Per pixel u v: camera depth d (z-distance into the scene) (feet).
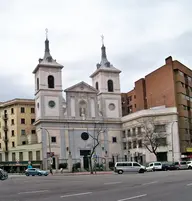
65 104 269.85
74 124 252.62
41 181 104.78
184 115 244.83
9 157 277.64
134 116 248.32
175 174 118.32
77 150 249.14
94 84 280.92
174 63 251.60
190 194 51.08
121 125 267.80
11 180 119.65
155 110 237.04
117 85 273.75
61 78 254.68
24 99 302.66
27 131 297.74
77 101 257.55
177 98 247.91
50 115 246.47
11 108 302.86
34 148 249.55
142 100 285.84
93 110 261.24
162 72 259.80
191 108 259.80
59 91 252.01
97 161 251.80
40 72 249.75
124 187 67.97
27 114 301.02
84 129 254.88
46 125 244.22
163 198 47.42
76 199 49.37
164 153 230.27
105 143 258.98
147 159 231.91
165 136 231.71
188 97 257.96
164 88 256.73
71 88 257.34
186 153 238.68
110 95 269.23
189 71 266.98
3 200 51.01
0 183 100.48
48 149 241.35
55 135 245.24
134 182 82.02
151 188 63.46
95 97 264.11
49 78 252.21
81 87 260.42
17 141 292.40
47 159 236.22
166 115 234.99
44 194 58.95
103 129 260.83
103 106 265.34
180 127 242.17
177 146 229.45
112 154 259.19
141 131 239.91
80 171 222.69
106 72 272.10
